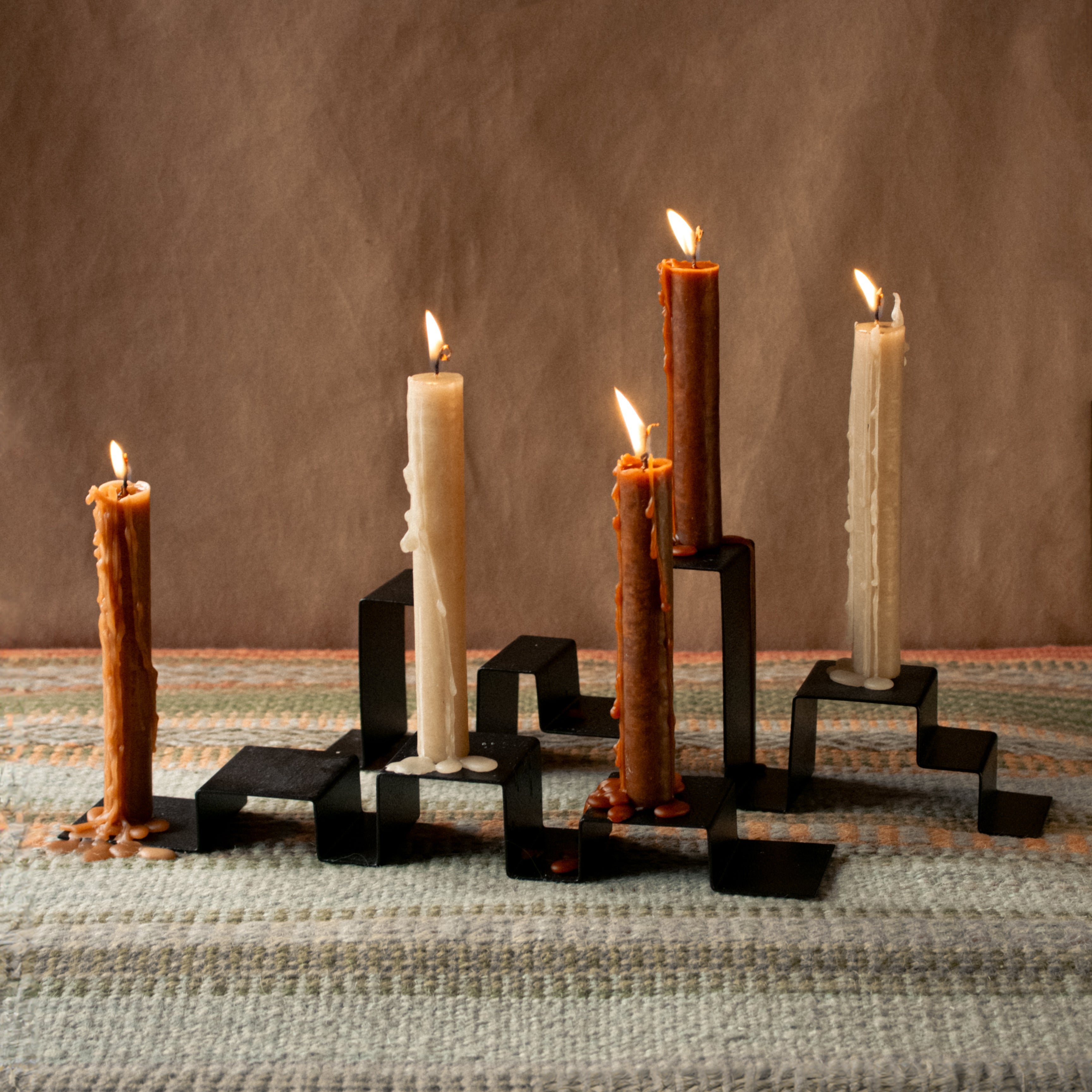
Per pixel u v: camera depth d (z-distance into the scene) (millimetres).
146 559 1052
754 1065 824
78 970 913
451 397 982
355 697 1380
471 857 1062
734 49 1372
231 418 1488
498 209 1422
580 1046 846
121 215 1435
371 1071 826
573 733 1233
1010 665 1433
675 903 985
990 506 1462
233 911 979
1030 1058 827
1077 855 1046
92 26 1392
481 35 1384
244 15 1387
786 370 1439
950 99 1366
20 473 1505
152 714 1083
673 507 1052
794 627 1509
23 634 1554
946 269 1404
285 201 1428
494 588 1523
